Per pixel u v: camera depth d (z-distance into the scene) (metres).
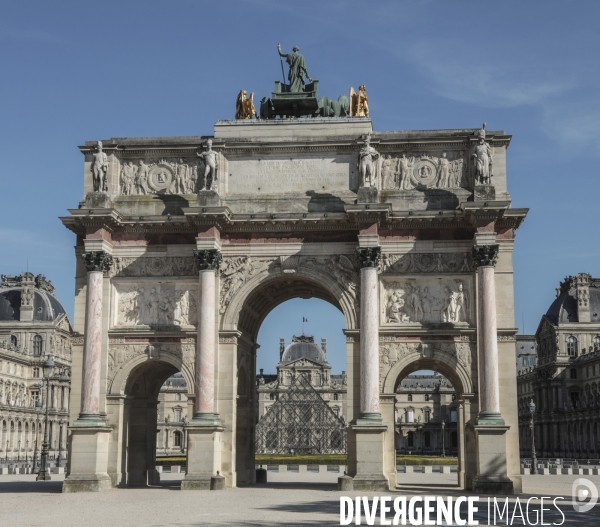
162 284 60.31
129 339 59.66
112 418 58.91
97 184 59.94
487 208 56.59
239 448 63.84
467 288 58.81
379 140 60.59
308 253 59.47
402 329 58.38
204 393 56.97
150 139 62.19
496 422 54.97
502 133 60.62
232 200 60.72
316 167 61.03
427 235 59.44
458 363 57.94
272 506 44.00
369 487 54.88
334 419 137.12
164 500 48.19
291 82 64.75
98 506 44.47
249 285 59.41
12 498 50.78
